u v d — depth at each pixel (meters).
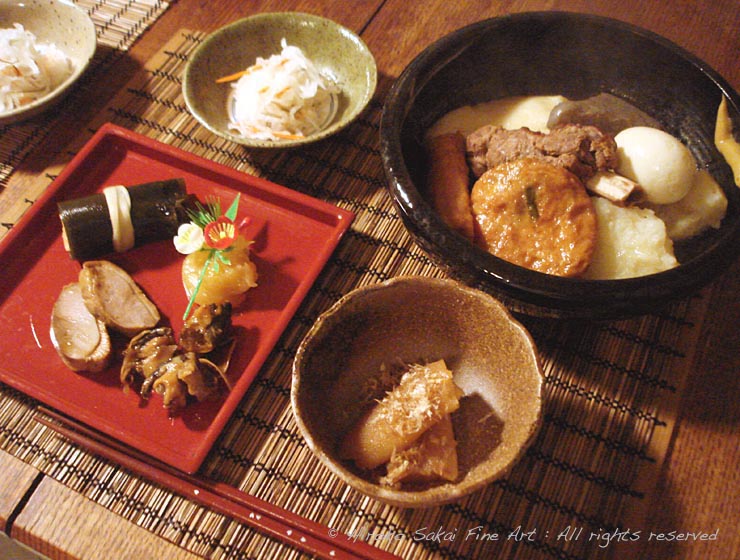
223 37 0.49
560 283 0.32
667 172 0.39
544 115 0.45
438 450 0.32
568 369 0.39
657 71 0.42
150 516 0.35
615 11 0.54
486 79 0.45
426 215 0.34
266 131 0.47
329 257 0.42
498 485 0.35
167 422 0.37
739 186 0.39
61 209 0.41
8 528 0.35
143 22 0.56
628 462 0.36
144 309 0.40
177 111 0.50
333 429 0.35
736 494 0.35
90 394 0.38
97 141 0.47
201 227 0.42
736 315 0.40
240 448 0.37
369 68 0.48
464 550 0.34
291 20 0.50
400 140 0.38
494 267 0.33
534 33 0.43
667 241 0.39
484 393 0.35
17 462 0.37
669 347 0.39
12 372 0.39
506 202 0.38
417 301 0.35
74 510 0.35
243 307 0.41
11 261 0.43
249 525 0.34
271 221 0.44
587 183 0.40
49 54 0.51
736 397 0.38
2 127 0.50
